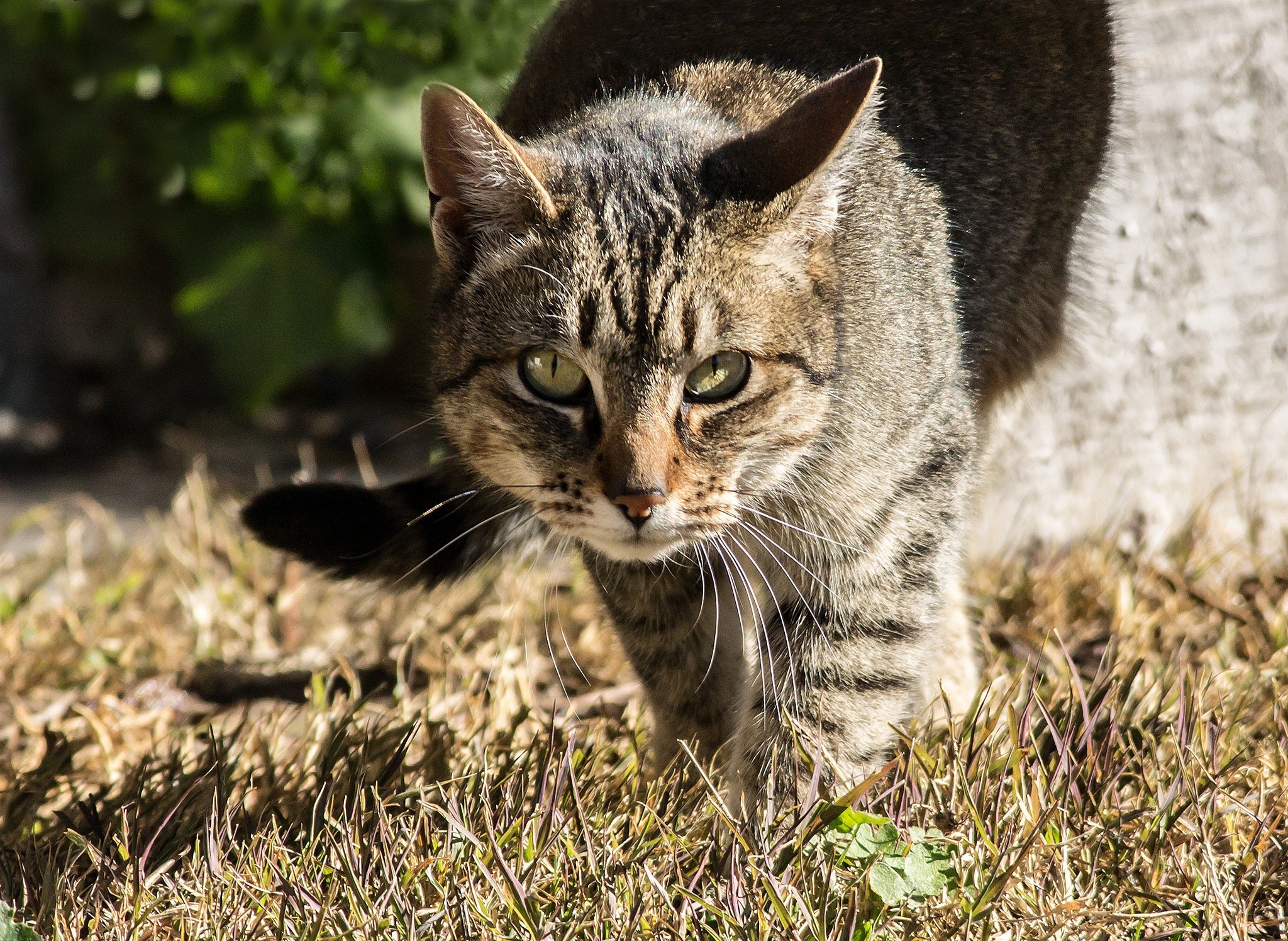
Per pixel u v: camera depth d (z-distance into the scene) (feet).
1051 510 23.79
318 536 17.01
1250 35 22.79
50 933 13.01
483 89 32.78
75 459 35.55
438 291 15.47
